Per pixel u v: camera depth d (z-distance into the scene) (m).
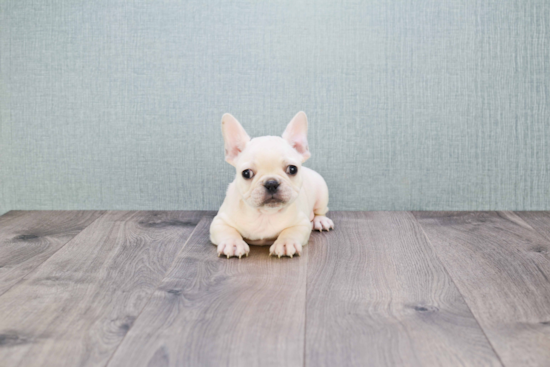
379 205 2.31
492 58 2.22
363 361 1.03
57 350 1.07
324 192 2.04
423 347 1.08
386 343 1.10
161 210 2.33
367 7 2.21
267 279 1.47
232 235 1.71
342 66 2.23
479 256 1.66
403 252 1.71
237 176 1.69
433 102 2.24
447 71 2.23
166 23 2.22
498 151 2.27
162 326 1.18
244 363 1.02
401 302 1.30
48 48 2.25
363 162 2.29
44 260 1.64
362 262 1.61
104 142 2.30
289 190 1.59
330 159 2.29
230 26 2.22
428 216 2.20
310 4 2.21
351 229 2.00
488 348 1.07
